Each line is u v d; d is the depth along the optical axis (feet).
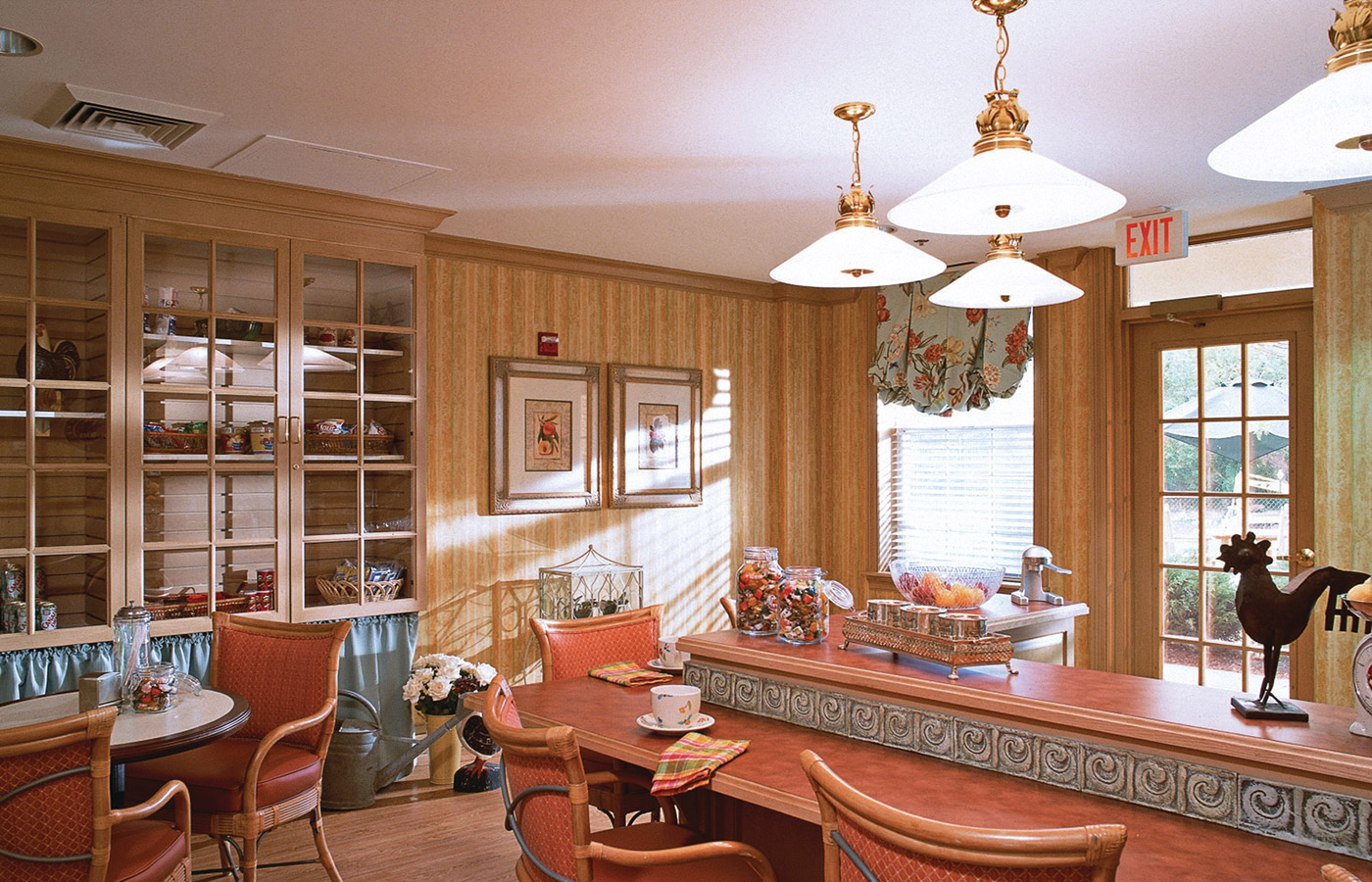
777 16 8.19
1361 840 5.29
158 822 8.50
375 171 12.55
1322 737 5.71
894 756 7.25
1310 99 4.33
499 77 9.53
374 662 14.16
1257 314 15.40
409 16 8.19
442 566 16.28
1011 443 18.53
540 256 17.47
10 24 8.34
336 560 13.84
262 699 10.91
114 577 11.91
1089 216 6.36
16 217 11.39
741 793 6.62
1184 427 16.33
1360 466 13.28
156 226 12.33
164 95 9.98
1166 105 10.37
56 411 11.62
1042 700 6.63
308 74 9.46
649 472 18.97
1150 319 16.52
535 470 17.37
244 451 12.98
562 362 17.76
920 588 8.28
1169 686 7.05
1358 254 13.26
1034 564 12.76
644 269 18.88
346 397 13.91
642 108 10.36
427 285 16.06
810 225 15.57
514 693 9.42
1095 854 4.24
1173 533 16.44
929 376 19.27
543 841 6.58
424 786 14.32
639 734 7.91
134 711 9.24
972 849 4.44
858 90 9.87
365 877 11.00
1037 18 8.25
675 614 19.42
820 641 8.93
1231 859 5.30
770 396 21.08
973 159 6.13
